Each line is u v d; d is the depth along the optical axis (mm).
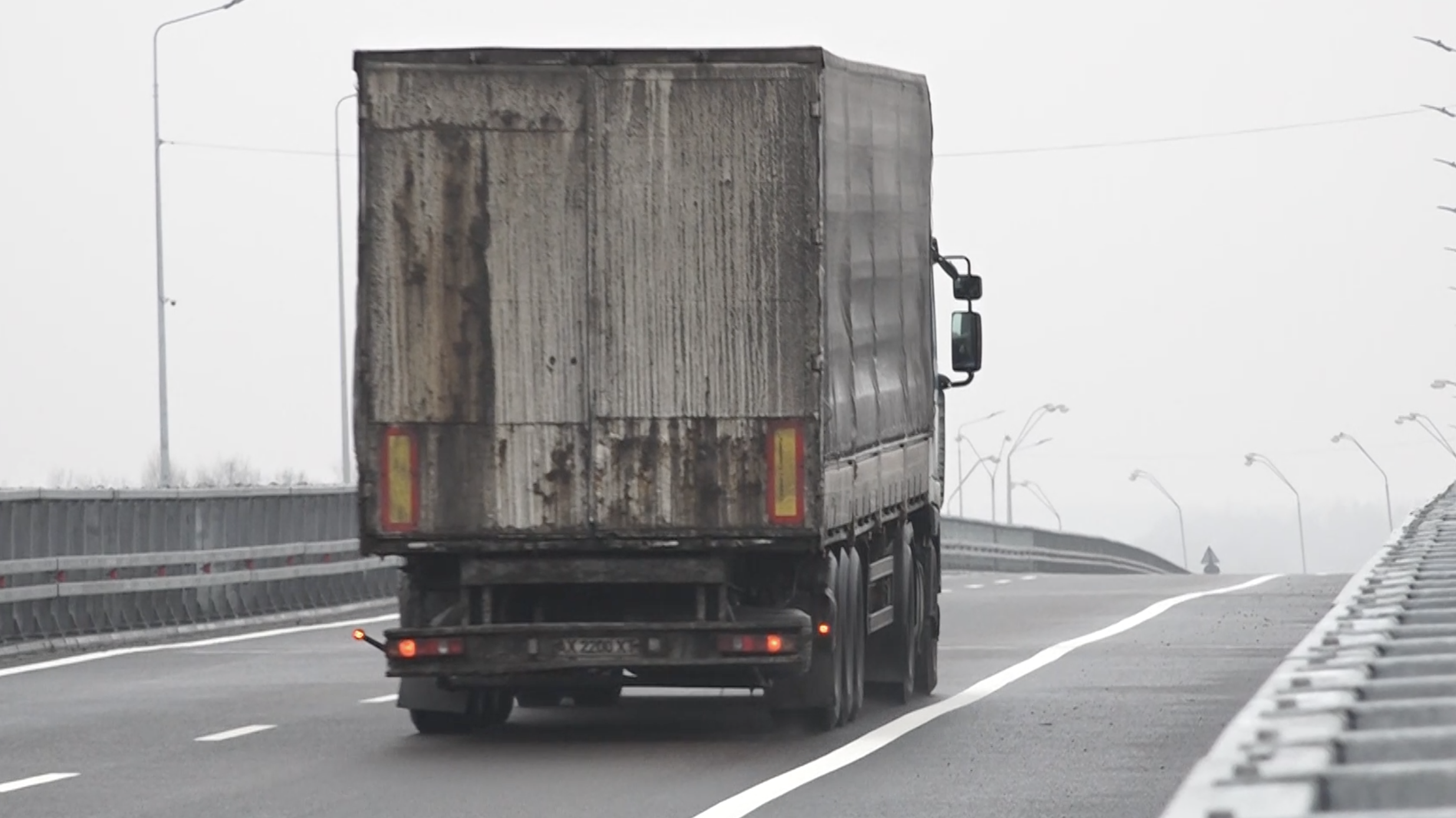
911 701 49875
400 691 43531
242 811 32875
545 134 41031
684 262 40938
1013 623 79188
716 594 41625
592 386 41094
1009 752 39750
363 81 41188
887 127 48188
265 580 79312
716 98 40781
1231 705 48156
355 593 86812
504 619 42406
